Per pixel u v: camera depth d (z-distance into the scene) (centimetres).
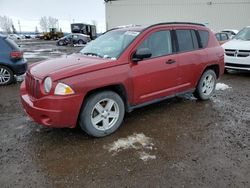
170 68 471
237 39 952
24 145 378
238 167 320
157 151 358
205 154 350
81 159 339
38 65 425
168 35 481
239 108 539
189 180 294
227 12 2856
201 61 536
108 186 286
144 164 326
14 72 802
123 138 397
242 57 858
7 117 492
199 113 506
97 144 379
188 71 512
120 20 3225
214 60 570
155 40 457
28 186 287
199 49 539
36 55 1731
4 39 784
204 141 388
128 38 444
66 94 348
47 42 4084
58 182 293
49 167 322
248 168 317
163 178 298
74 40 3067
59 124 357
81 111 376
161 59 457
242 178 298
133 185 287
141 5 3120
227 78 860
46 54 1816
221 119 476
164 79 466
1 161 336
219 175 303
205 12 2941
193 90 548
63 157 345
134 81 418
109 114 405
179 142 385
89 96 379
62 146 374
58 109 349
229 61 884
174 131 423
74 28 4256
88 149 365
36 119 372
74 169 318
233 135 409
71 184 290
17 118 486
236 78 860
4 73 787
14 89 733
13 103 586
